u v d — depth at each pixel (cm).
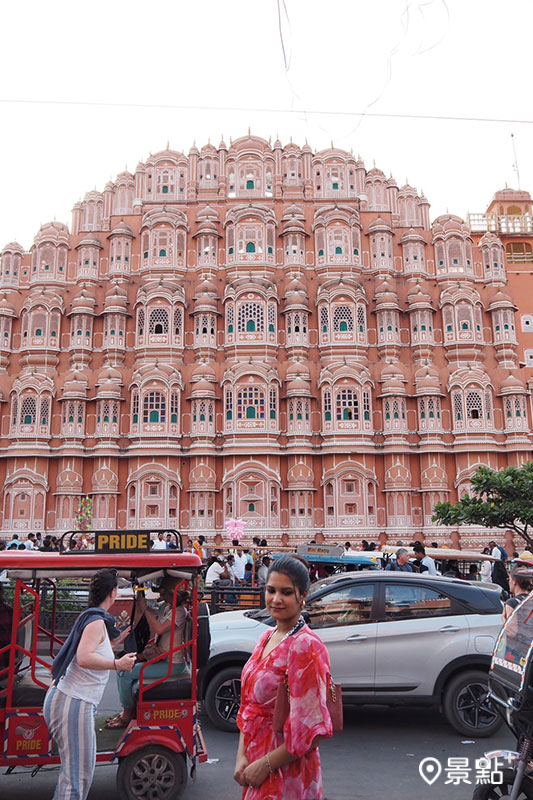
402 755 993
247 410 4569
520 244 5656
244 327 4791
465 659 1093
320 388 4659
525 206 5922
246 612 1284
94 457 4528
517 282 5241
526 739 657
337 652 1107
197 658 849
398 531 4409
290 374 4659
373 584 1169
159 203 5306
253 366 4612
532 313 5169
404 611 1142
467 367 4741
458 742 1057
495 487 3036
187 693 823
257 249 5066
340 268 5050
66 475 4494
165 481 4453
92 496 4484
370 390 4653
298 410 4600
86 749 679
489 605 1149
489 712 1084
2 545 2819
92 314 4891
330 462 4519
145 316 4816
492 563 2486
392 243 5216
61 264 5131
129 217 5259
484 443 4553
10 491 4472
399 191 5606
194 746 809
